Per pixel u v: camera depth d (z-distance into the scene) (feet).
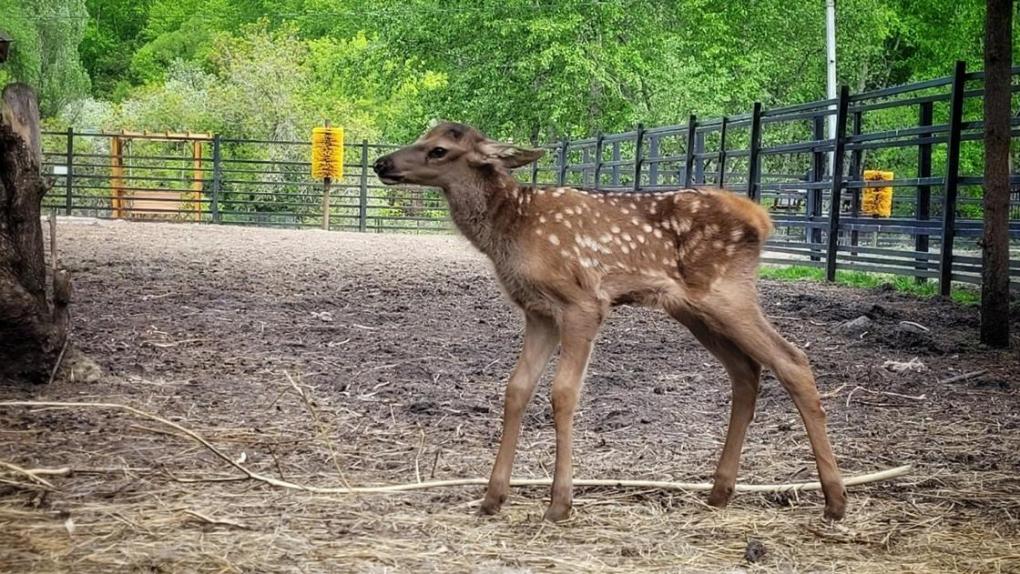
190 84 131.44
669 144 108.68
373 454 20.01
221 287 41.42
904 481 19.06
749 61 118.11
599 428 22.48
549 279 16.60
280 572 13.91
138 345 28.63
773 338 16.92
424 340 31.55
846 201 68.49
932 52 128.47
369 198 100.94
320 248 65.77
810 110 55.77
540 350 17.13
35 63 148.15
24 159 23.41
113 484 17.35
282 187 104.83
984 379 27.84
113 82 200.64
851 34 122.21
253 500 16.87
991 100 31.94
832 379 27.61
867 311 39.32
